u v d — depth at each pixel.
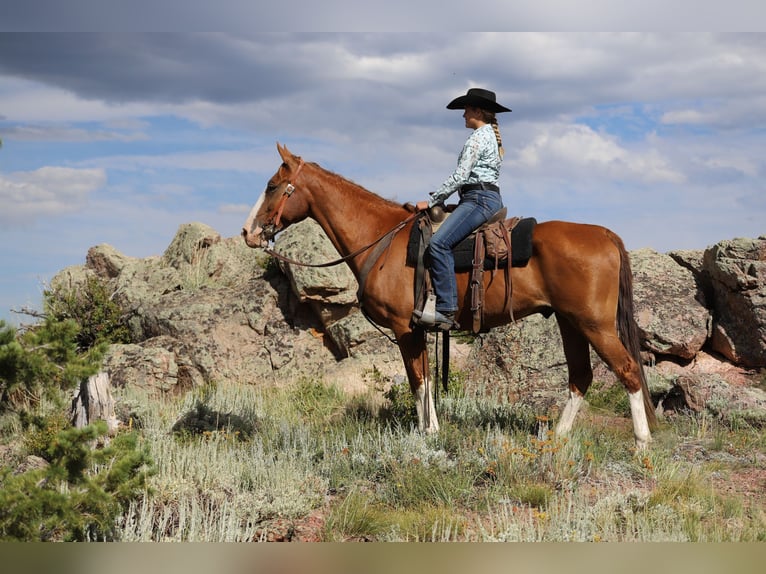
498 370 9.51
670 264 10.23
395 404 8.23
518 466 5.88
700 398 7.90
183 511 4.95
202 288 12.06
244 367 10.45
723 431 7.27
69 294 12.11
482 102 6.49
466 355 10.48
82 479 4.18
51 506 3.97
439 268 6.37
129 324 11.76
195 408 8.27
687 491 5.47
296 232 10.97
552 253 6.19
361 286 6.86
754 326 9.11
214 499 5.43
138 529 4.85
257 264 12.47
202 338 10.54
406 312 6.64
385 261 6.70
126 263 14.47
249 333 10.78
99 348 4.25
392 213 6.96
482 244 6.34
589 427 7.22
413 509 5.45
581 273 6.10
